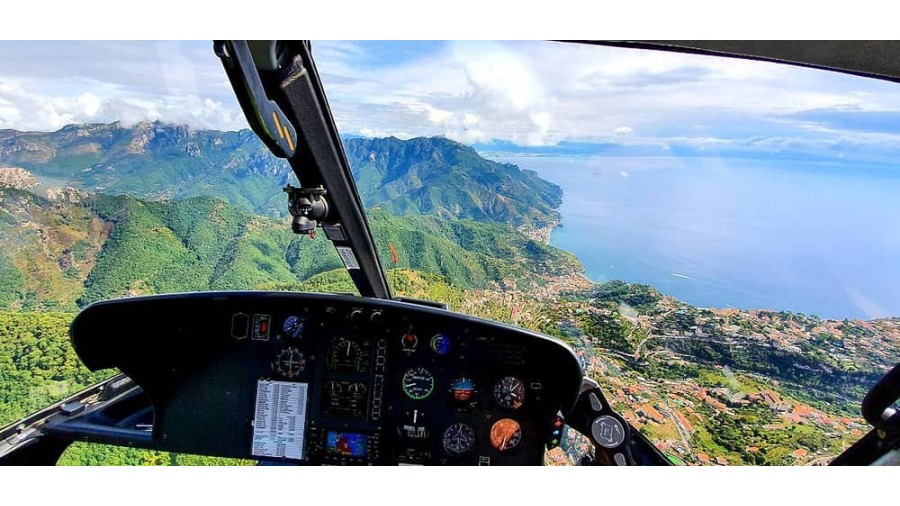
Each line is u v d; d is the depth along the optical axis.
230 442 1.13
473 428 1.11
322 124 0.91
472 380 1.10
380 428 1.12
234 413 1.13
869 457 0.96
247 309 1.11
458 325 1.08
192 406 1.13
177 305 1.10
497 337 1.08
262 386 1.12
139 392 1.21
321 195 1.03
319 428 1.12
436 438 1.12
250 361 1.12
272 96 0.81
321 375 1.12
